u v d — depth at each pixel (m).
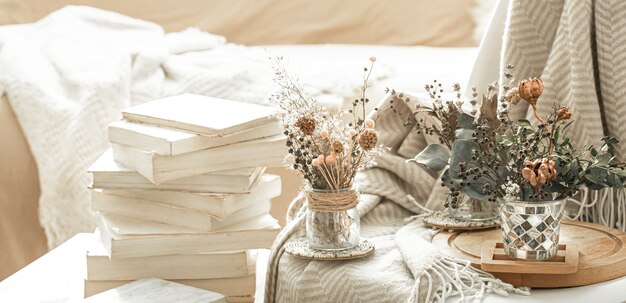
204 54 2.78
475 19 3.00
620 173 1.28
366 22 3.07
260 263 1.67
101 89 2.48
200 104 1.55
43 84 2.50
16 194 2.44
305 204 1.55
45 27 2.82
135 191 1.48
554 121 1.31
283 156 1.44
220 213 1.41
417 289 1.25
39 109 2.46
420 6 3.05
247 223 1.47
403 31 3.05
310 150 1.35
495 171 1.31
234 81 2.52
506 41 1.62
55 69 2.58
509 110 1.48
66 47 2.65
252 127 1.42
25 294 1.51
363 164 1.38
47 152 2.43
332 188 1.36
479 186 1.34
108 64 2.57
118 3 3.11
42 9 3.09
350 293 1.31
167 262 1.46
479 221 1.47
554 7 1.60
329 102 2.43
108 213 1.53
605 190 1.51
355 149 1.35
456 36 3.01
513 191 1.27
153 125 1.46
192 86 2.52
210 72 2.54
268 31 3.09
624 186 1.31
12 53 2.59
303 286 1.35
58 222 2.42
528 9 1.60
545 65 1.60
